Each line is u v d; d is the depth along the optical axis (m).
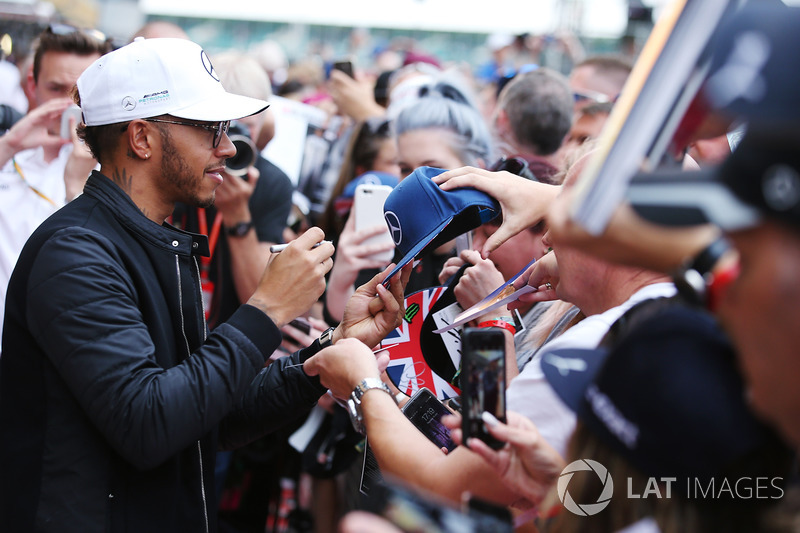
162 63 1.63
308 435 2.70
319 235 1.69
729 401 0.83
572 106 3.13
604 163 0.73
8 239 2.64
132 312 1.55
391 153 3.12
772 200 0.63
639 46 5.45
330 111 5.86
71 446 1.55
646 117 0.72
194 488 1.70
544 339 1.72
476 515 0.96
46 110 2.62
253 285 2.73
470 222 1.79
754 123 0.64
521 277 1.69
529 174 2.12
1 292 2.63
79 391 1.49
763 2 0.68
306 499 3.24
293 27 16.73
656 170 0.74
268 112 3.17
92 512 1.55
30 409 1.58
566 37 7.83
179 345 1.69
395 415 1.39
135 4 12.66
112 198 1.65
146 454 1.48
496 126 3.26
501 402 1.14
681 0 0.75
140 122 1.64
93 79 1.66
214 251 2.84
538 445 1.11
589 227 0.73
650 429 0.85
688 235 0.73
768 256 0.66
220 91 1.71
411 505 0.91
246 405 1.83
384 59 8.23
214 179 1.73
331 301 2.61
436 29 15.67
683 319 0.89
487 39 15.31
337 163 4.27
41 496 1.55
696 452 0.83
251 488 2.93
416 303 1.84
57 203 2.75
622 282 1.28
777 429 0.81
